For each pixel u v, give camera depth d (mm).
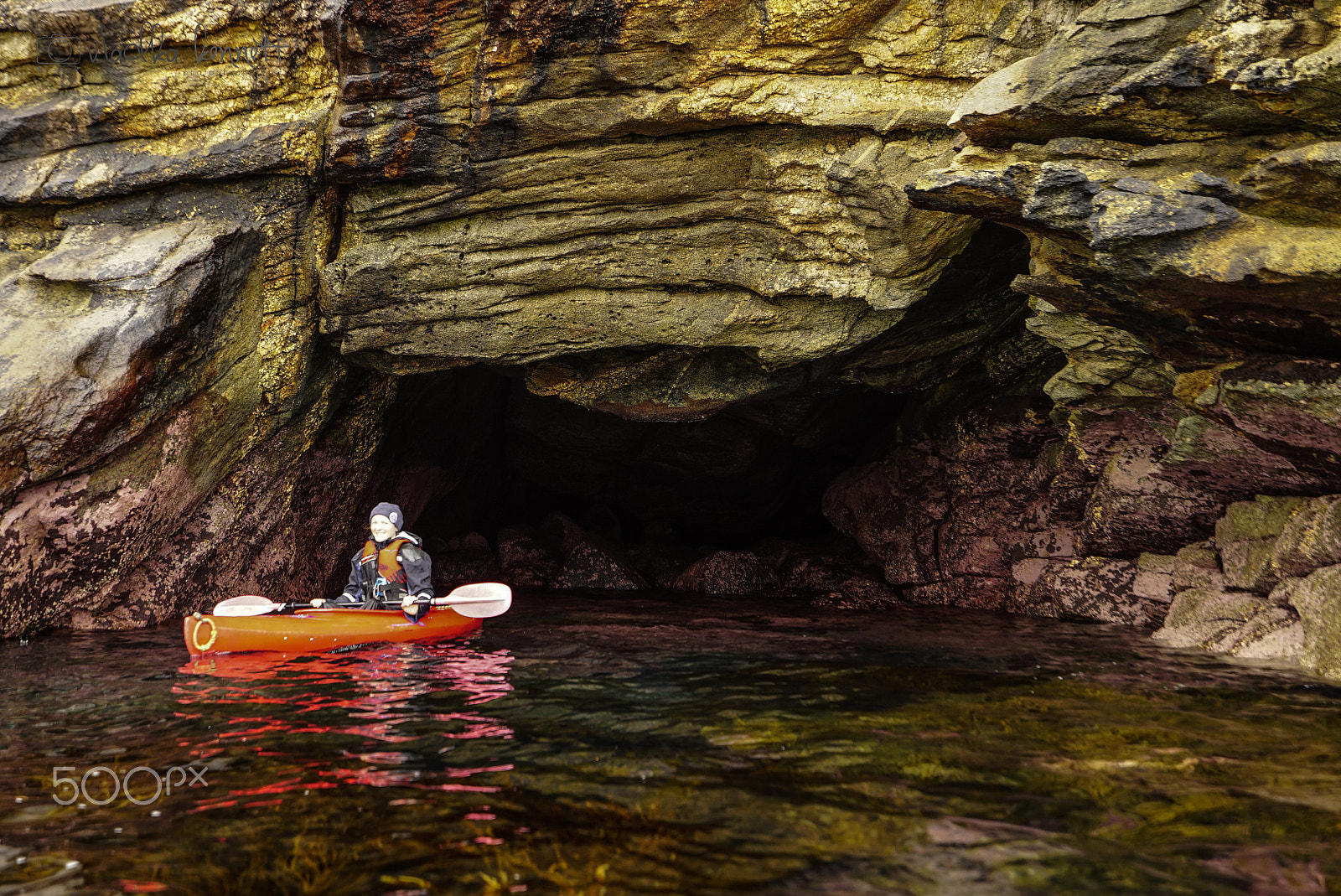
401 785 2998
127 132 7059
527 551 11664
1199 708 4109
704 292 7422
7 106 7043
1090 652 5859
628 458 13055
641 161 6852
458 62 6508
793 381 8352
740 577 10539
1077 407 7590
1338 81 3957
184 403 7078
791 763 3234
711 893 2203
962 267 7602
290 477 8508
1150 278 4699
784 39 6031
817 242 6902
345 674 4949
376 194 7254
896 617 8062
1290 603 5789
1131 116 4625
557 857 2418
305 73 6910
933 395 9906
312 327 7777
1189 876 2295
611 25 6148
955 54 5926
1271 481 6270
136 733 3701
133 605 7152
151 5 6762
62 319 6523
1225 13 4242
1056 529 8664
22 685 4699
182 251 6816
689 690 4531
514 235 7168
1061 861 2383
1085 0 5586
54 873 2359
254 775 3111
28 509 6328
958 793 2912
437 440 11281
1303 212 4246
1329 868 2332
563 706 4152
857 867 2350
